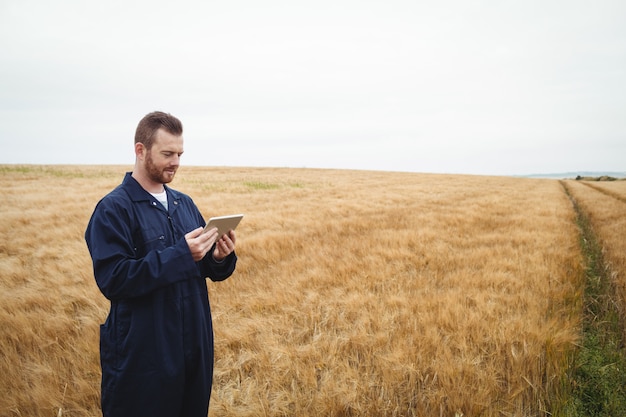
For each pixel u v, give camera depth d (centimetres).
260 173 4750
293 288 479
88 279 514
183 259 153
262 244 735
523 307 417
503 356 307
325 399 259
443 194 2173
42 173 3061
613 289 492
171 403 164
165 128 167
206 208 1273
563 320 381
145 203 173
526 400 270
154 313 161
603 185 4300
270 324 381
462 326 354
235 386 288
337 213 1271
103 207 158
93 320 382
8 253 684
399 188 2598
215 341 343
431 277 538
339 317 391
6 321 359
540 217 1220
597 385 285
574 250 730
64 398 257
